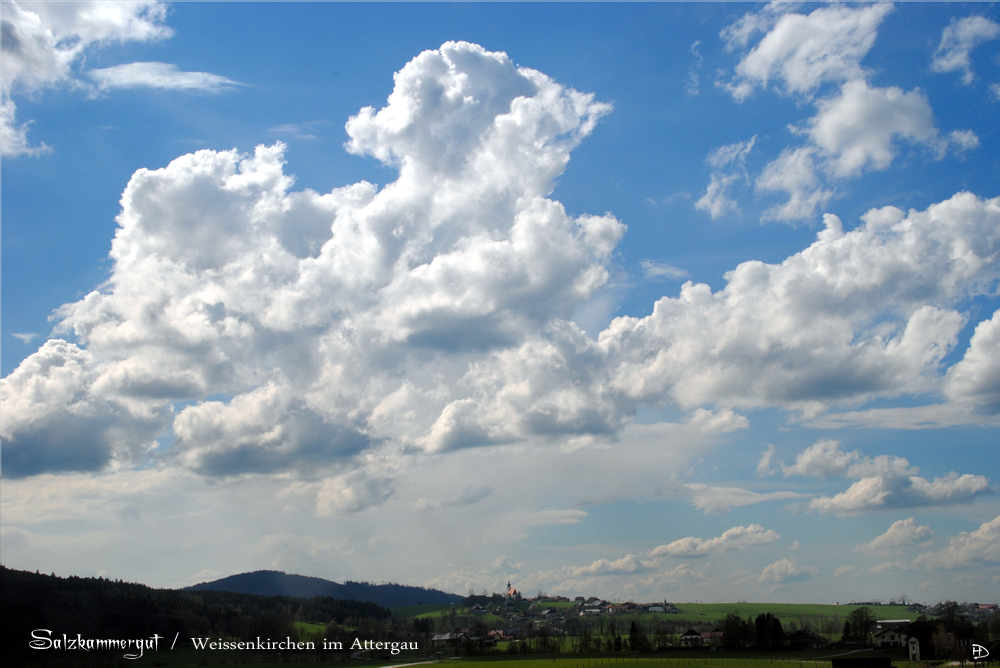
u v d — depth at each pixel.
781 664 183.62
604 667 184.75
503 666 199.38
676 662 195.12
